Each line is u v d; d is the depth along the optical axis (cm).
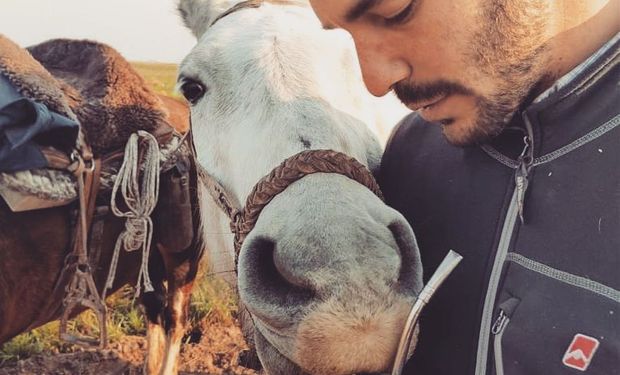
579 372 76
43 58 281
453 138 89
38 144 225
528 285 83
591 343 76
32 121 220
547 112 83
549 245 83
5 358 345
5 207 231
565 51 81
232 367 353
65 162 232
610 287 77
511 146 92
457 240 96
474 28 77
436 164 106
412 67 83
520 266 85
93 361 350
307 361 94
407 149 115
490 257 90
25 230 235
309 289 93
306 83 132
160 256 300
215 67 144
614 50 78
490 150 95
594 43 81
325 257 93
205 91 147
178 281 304
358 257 93
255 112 133
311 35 141
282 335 96
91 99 256
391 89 88
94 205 248
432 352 98
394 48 81
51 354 354
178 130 299
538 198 85
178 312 312
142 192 251
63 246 245
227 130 139
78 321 374
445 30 78
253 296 99
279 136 124
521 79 80
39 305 254
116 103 257
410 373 104
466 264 94
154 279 304
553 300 80
